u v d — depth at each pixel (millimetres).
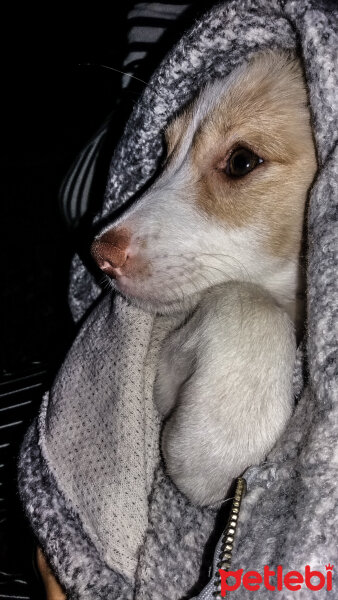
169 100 252
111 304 240
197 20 234
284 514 158
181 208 239
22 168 757
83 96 806
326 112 174
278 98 237
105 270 234
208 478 190
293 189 230
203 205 238
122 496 198
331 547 147
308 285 168
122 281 230
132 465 201
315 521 149
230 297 216
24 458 223
